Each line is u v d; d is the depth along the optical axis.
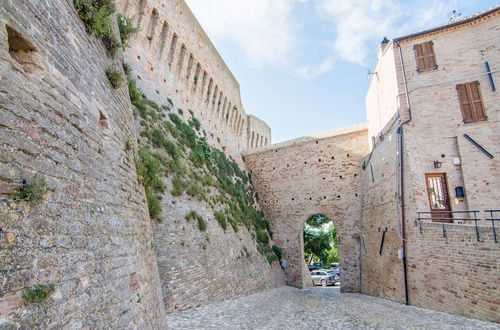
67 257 3.42
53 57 4.00
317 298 20.08
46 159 3.42
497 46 16.62
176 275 11.48
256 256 21.91
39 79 3.60
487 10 16.95
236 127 35.75
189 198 15.57
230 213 20.75
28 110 3.29
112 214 4.97
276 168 31.30
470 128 16.20
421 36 18.28
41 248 3.03
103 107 5.60
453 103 16.83
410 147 16.64
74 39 4.83
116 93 6.82
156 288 7.13
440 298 12.55
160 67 21.14
